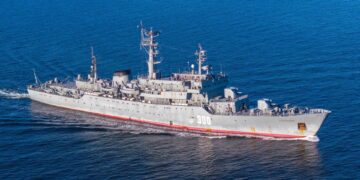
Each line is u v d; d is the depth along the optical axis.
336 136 112.31
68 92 144.12
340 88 140.75
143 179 96.94
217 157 106.56
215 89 129.12
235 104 121.00
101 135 121.81
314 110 113.19
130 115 131.38
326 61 166.38
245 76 156.62
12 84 160.75
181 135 121.12
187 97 125.38
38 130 124.94
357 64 161.00
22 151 111.25
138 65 173.62
